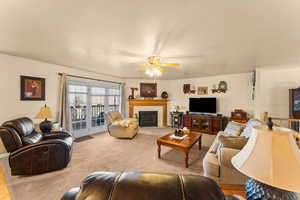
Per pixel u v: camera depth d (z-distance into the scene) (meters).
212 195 0.51
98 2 1.25
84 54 2.74
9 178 2.00
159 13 1.40
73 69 4.05
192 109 5.28
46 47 2.41
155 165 2.46
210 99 4.91
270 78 4.07
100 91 5.07
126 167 2.38
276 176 0.64
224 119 4.59
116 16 1.47
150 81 6.04
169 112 6.17
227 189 1.48
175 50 2.44
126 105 5.83
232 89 4.72
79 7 1.33
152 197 0.49
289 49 2.37
